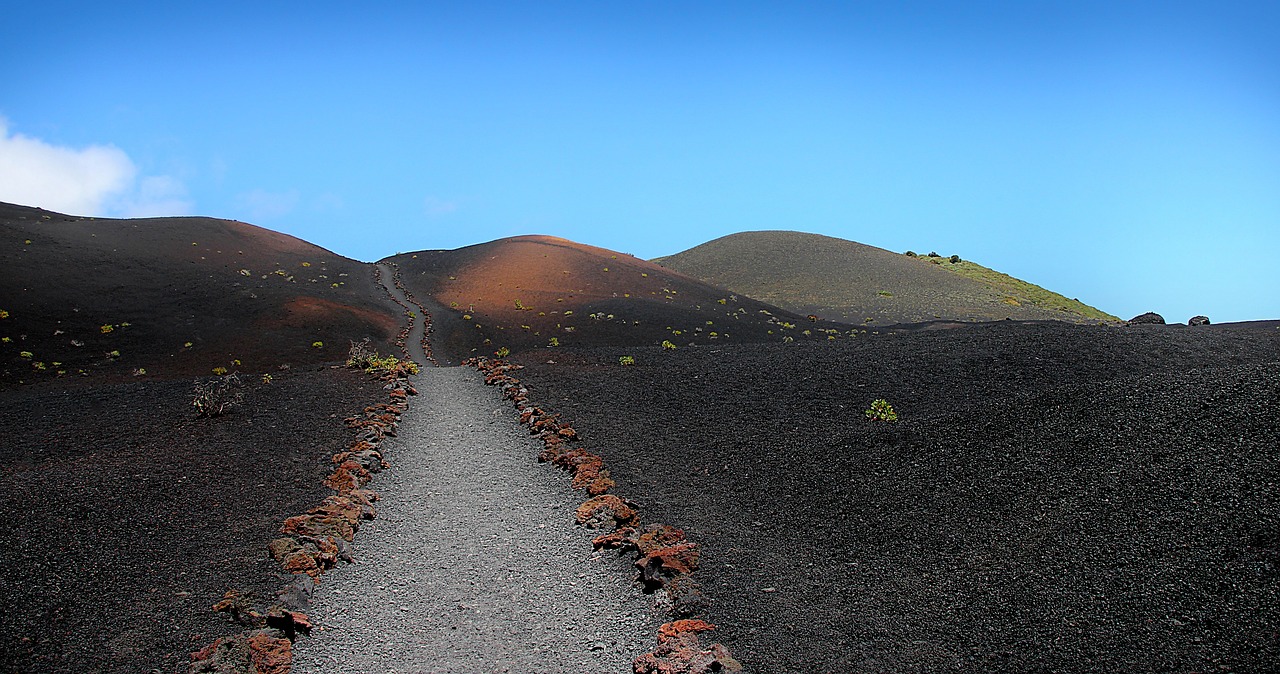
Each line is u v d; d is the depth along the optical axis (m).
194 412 17.70
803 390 19.80
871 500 11.04
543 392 19.81
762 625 7.99
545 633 8.19
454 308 71.75
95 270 66.19
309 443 15.02
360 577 9.58
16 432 16.91
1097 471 10.09
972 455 11.67
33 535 9.89
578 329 62.91
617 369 22.98
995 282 101.25
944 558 9.12
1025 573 8.45
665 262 121.44
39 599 8.34
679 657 7.19
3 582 8.62
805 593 8.71
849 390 19.81
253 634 7.71
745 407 17.98
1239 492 8.70
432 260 95.75
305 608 8.59
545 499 12.34
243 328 57.31
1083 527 9.01
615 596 8.91
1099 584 7.96
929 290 92.00
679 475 12.96
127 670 7.18
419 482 13.38
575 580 9.39
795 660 7.34
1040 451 11.13
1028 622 7.62
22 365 45.91
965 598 8.23
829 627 7.94
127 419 17.44
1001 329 29.62
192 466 13.13
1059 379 21.02
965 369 21.94
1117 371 21.91
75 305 56.66
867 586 8.79
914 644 7.54
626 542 10.05
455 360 53.56
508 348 57.31
